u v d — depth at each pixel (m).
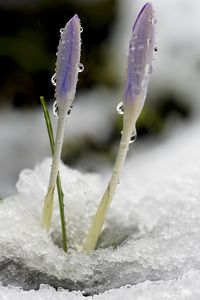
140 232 0.45
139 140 0.84
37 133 0.85
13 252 0.40
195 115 0.88
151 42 0.38
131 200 0.50
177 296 0.36
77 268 0.40
